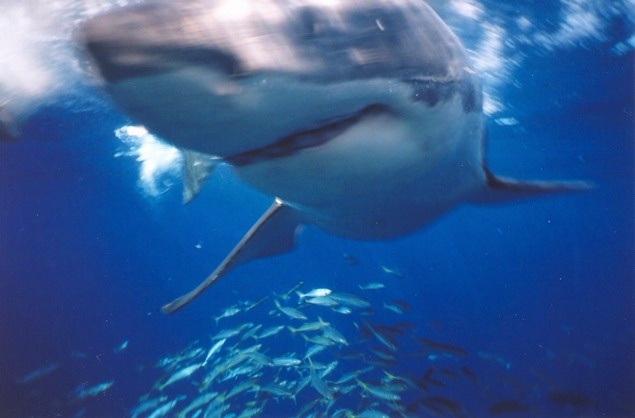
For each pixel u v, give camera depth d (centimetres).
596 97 1435
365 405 822
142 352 3441
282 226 534
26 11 646
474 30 884
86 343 4216
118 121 1255
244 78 178
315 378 733
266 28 193
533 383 1228
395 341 800
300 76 196
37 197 2786
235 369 882
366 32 235
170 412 1119
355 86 226
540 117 1639
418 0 305
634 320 2816
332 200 314
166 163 1908
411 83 257
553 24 896
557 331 2769
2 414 1931
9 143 1573
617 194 3491
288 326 858
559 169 2656
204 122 186
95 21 162
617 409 1359
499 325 3200
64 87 940
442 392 1324
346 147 260
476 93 354
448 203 461
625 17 885
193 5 176
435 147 307
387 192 340
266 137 205
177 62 164
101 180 2403
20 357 3366
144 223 4481
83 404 1928
